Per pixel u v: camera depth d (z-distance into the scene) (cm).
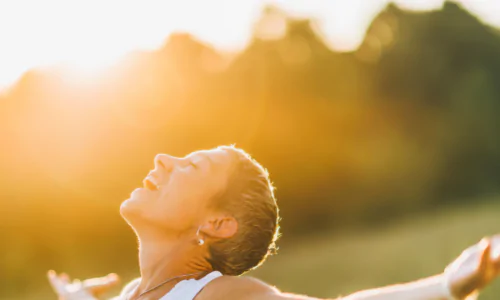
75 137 1970
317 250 2206
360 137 2817
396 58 2989
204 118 2459
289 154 2692
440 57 3042
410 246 1706
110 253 1977
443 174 2944
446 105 3020
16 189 1883
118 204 1988
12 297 1834
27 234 1880
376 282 1327
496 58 3102
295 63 2806
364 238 2394
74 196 1945
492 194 2998
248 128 2589
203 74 2509
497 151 3028
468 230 1802
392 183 2817
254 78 2658
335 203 2723
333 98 2762
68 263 1923
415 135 2952
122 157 2039
